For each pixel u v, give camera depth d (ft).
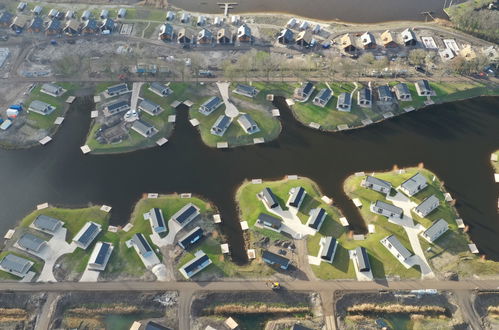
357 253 402.72
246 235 429.79
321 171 497.05
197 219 441.27
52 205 460.55
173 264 401.08
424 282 386.73
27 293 381.40
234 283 388.16
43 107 556.51
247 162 507.71
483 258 406.41
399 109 569.23
